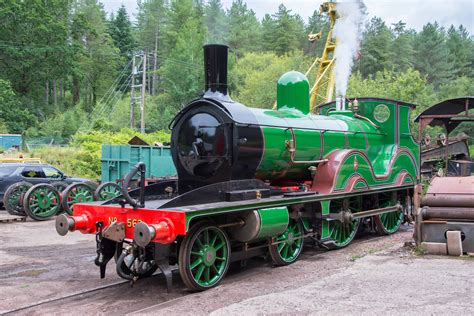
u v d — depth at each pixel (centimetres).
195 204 604
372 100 1043
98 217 621
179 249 582
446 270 639
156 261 573
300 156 782
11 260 786
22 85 5478
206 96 685
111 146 1460
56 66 5481
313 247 871
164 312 508
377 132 1021
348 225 869
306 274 661
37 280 661
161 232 536
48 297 584
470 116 1068
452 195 760
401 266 669
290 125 768
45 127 4706
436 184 802
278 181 821
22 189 1307
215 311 498
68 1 6031
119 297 582
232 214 646
